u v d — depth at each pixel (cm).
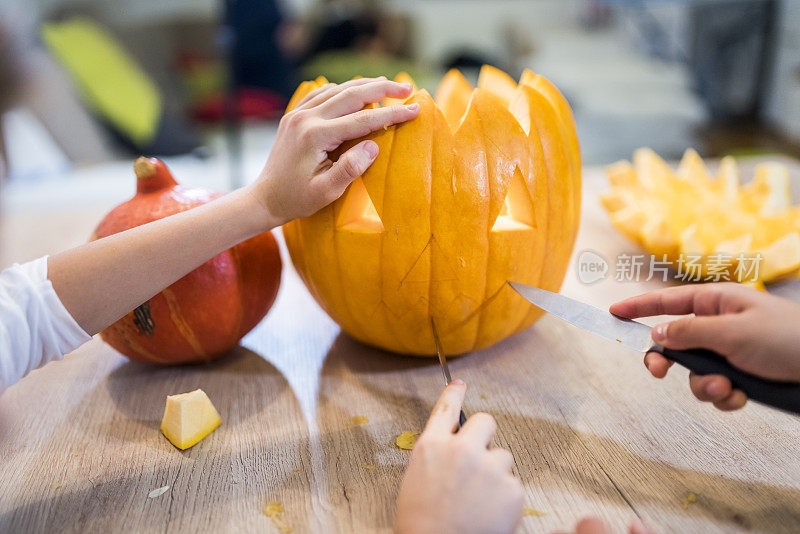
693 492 51
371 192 58
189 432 58
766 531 47
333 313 69
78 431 61
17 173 147
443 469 44
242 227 59
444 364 60
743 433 58
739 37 145
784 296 77
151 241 56
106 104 175
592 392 65
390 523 49
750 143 137
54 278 54
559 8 197
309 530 49
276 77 213
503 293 62
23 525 50
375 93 59
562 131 65
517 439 58
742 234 85
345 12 218
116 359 74
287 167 58
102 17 177
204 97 194
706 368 48
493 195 58
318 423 61
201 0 182
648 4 171
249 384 68
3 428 62
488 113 60
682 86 166
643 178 98
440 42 213
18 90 159
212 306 64
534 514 49
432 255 59
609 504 50
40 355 55
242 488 53
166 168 68
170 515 51
